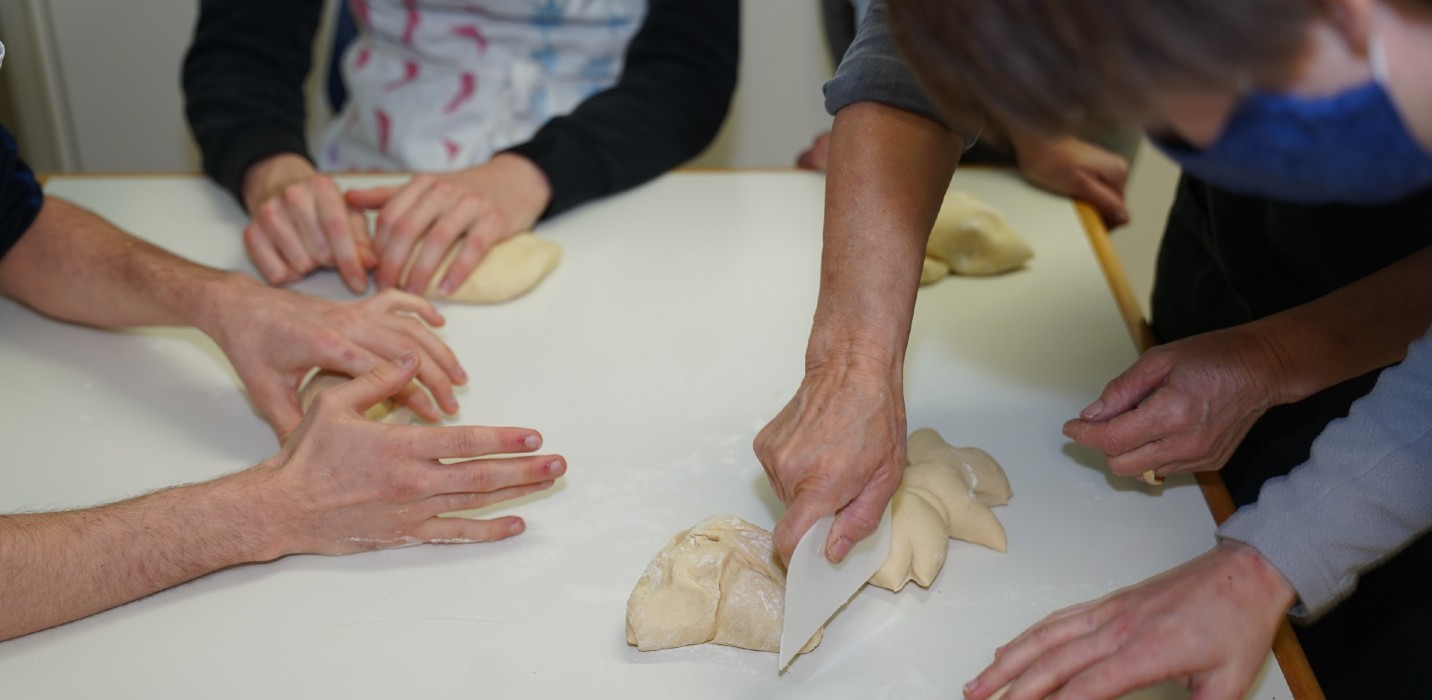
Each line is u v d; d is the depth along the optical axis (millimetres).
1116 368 1080
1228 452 885
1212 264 1213
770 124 2293
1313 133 496
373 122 1584
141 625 795
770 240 1281
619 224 1309
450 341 1098
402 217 1186
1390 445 697
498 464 850
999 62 484
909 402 1031
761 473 940
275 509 833
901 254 843
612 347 1094
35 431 976
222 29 1482
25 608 768
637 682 760
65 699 739
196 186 1389
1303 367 866
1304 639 1045
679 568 802
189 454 959
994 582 847
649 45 1517
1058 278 1218
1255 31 442
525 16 1548
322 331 984
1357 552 708
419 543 864
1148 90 467
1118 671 682
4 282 1121
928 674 771
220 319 1019
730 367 1067
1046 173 1374
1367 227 938
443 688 750
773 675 770
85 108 2219
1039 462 963
